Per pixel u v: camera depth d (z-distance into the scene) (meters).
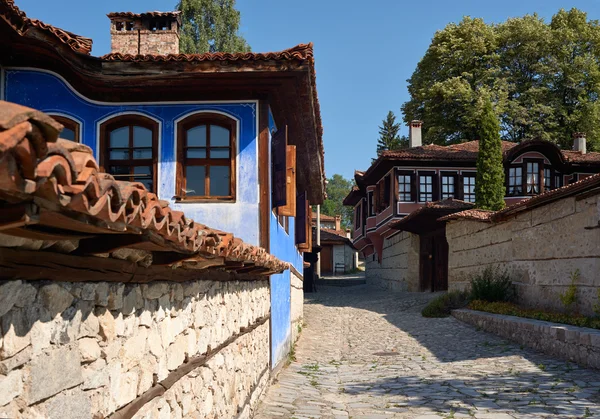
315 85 9.55
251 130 9.20
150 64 8.66
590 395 7.69
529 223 14.59
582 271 11.95
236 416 6.16
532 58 40.97
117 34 11.30
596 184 11.11
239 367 6.42
